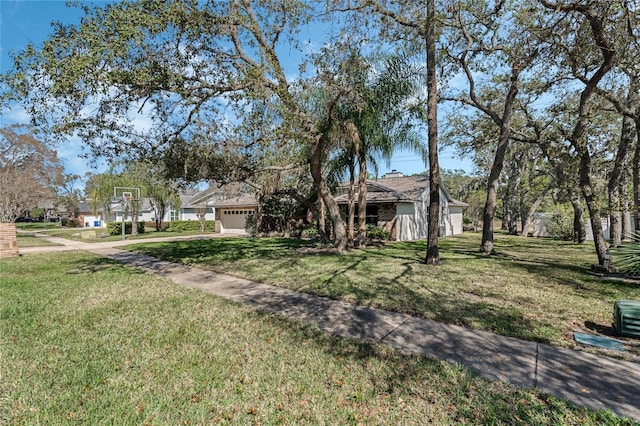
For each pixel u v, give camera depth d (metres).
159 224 29.45
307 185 16.50
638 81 8.05
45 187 28.33
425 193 20.27
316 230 19.52
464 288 6.62
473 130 15.34
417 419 2.56
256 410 2.71
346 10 8.95
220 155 10.09
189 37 7.61
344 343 4.00
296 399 2.86
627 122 11.20
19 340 4.12
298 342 4.05
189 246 15.20
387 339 4.13
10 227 12.54
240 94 7.99
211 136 9.48
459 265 9.34
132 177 22.58
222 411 2.69
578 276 7.76
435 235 9.57
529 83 11.35
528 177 24.28
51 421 2.55
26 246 16.53
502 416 2.56
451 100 13.06
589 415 2.54
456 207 24.83
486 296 6.03
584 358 3.54
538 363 3.43
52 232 31.39
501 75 12.82
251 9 9.27
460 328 4.48
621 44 7.15
